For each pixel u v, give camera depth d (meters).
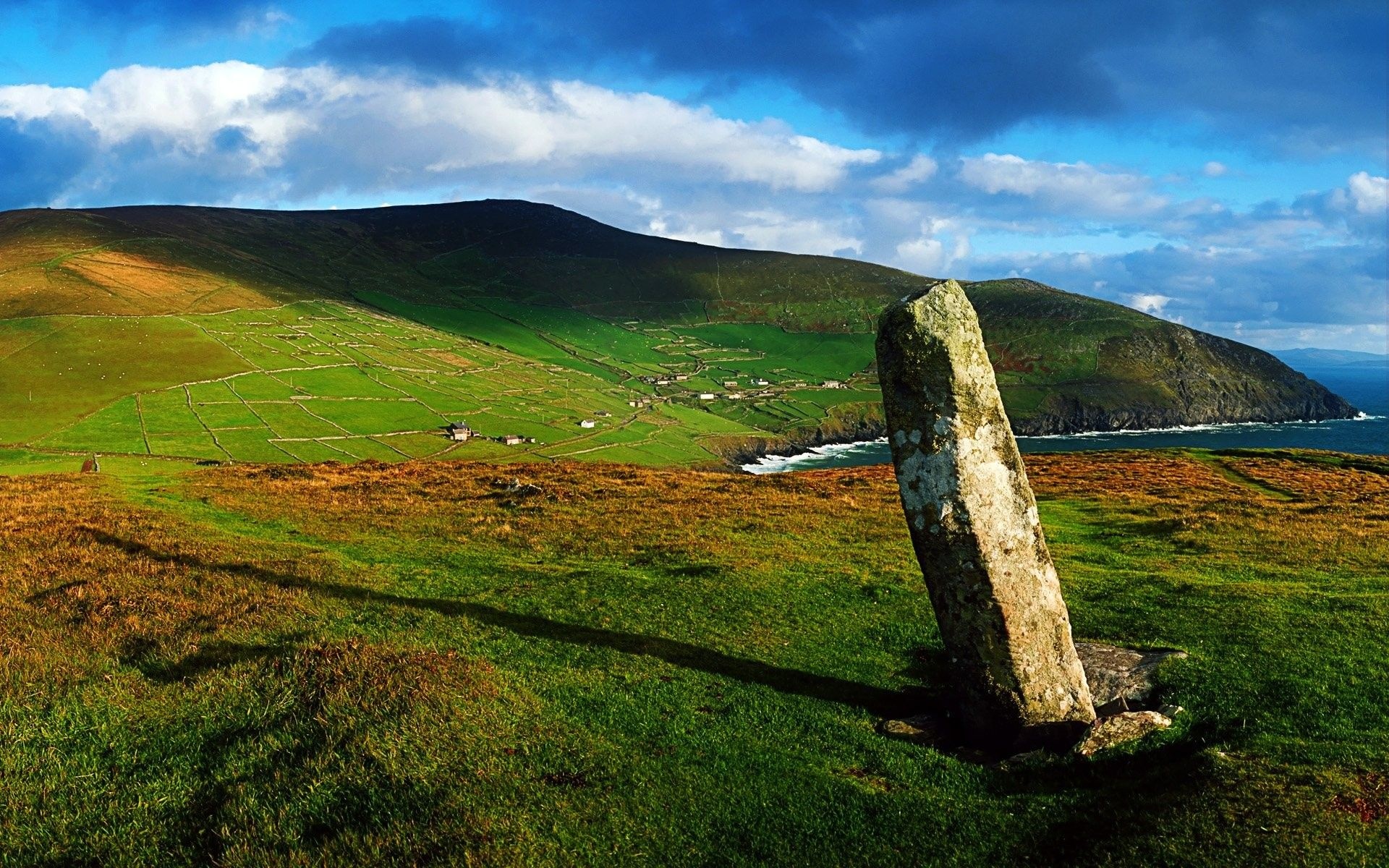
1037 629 12.98
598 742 12.70
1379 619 17.55
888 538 29.52
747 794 11.43
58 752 12.30
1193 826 9.95
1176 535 29.95
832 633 18.64
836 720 14.12
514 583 22.42
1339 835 9.56
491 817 10.41
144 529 27.62
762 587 21.69
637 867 9.83
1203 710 13.38
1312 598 19.44
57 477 43.50
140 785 11.50
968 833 10.65
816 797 11.43
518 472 46.66
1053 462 61.94
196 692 14.03
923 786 11.93
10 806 11.02
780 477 45.97
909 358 12.95
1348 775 10.90
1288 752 11.70
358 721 12.50
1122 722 12.66
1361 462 59.38
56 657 15.48
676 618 19.36
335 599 20.03
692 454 181.50
